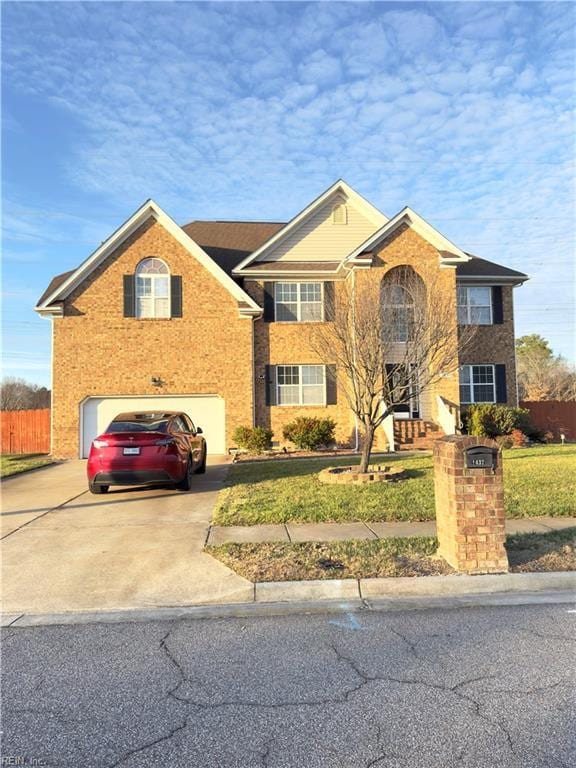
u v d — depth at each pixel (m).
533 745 3.01
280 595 5.45
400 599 5.39
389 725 3.22
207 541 7.13
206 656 4.19
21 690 3.71
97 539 7.40
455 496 5.87
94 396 18.59
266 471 13.20
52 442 18.34
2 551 6.93
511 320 21.80
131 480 10.07
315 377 19.95
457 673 3.85
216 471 13.95
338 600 5.39
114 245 18.91
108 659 4.16
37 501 10.18
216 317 19.12
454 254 19.00
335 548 6.62
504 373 21.56
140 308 18.98
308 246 20.72
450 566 5.96
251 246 22.78
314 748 3.02
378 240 18.94
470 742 3.04
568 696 3.51
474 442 5.91
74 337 18.66
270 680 3.79
